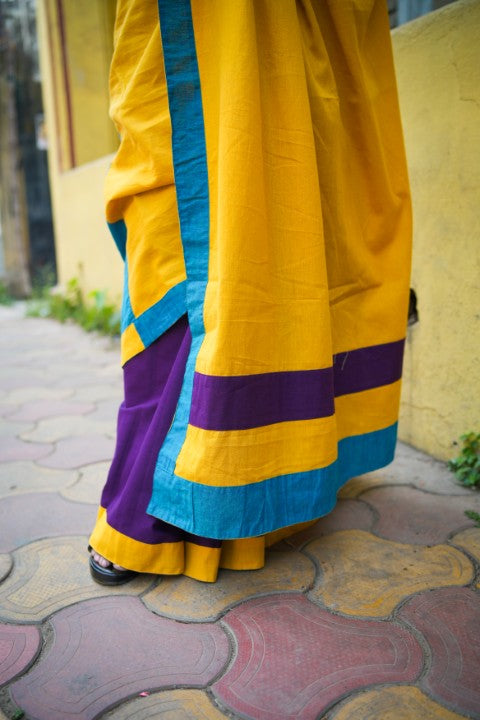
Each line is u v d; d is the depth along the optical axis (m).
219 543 1.43
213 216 1.29
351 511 1.79
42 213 9.26
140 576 1.48
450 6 1.86
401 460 2.15
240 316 1.24
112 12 5.26
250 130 1.20
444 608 1.34
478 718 1.05
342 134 1.44
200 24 1.24
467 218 1.90
